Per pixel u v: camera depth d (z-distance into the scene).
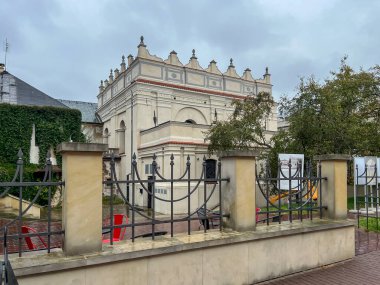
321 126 15.63
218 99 30.66
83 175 3.92
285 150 16.97
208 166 23.00
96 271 3.78
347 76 20.69
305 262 5.81
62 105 29.67
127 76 30.17
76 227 3.84
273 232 5.34
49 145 26.59
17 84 29.69
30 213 16.39
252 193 5.39
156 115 27.58
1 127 25.09
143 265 4.12
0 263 2.71
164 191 18.91
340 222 6.33
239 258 4.99
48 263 3.49
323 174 6.71
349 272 5.80
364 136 16.38
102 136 38.25
